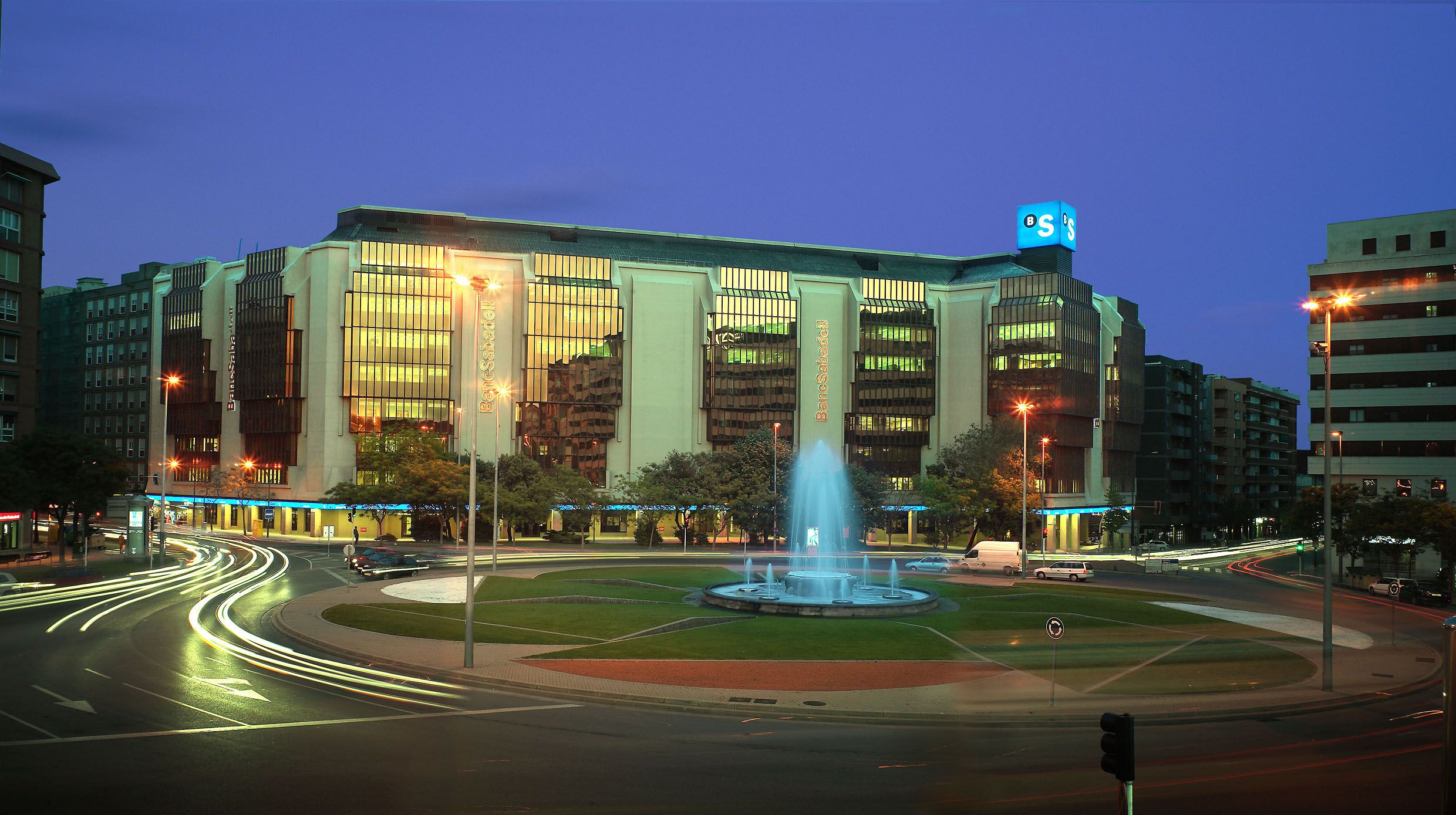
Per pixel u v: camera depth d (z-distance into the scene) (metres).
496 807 19.89
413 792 20.80
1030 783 22.16
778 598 54.72
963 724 28.66
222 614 49.34
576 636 43.22
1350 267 102.19
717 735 26.72
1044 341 133.50
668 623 47.12
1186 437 172.75
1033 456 121.06
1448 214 98.12
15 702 29.31
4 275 84.81
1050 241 149.62
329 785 21.22
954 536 120.56
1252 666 39.06
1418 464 97.50
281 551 93.75
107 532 115.81
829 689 32.91
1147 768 23.86
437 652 38.78
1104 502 146.00
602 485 131.12
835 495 114.56
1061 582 75.56
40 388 180.75
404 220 133.00
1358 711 31.73
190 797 20.27
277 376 123.81
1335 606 63.06
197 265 139.38
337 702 29.84
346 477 121.19
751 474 114.94
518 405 127.88
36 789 20.72
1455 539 74.81
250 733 25.81
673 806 20.02
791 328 137.50
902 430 140.12
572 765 23.16
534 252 131.62
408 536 119.81
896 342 140.50
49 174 89.25
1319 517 85.44
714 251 146.62
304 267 125.25
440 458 110.50
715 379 134.50
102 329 166.62
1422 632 52.03
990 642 43.41
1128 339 154.12
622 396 132.50
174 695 30.34
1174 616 54.06
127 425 161.12
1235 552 132.12
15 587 60.34
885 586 65.50
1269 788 22.06
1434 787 22.34
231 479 126.44
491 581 65.50
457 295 125.94
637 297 133.88
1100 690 33.56
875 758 24.31
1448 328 97.06
